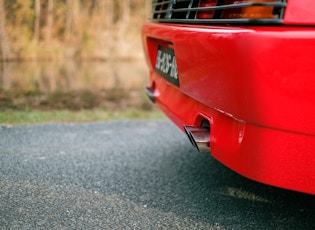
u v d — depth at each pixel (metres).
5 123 3.39
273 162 1.38
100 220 1.76
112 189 2.14
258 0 1.38
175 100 2.18
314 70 1.25
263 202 2.09
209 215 1.89
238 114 1.42
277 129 1.34
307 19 1.29
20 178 2.18
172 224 1.77
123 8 10.79
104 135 3.28
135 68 9.00
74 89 5.86
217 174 2.49
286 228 1.80
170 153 2.89
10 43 6.96
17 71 6.55
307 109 1.28
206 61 1.54
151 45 2.55
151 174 2.42
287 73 1.26
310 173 1.35
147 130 3.58
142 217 1.82
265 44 1.26
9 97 4.71
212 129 1.66
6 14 6.42
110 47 10.23
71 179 2.23
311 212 1.99
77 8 8.96
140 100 5.66
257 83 1.29
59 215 1.77
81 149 2.82
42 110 4.20
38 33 7.66
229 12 1.53
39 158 2.55
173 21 2.00
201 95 1.67
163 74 2.34
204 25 1.66
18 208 1.81
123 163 2.59
